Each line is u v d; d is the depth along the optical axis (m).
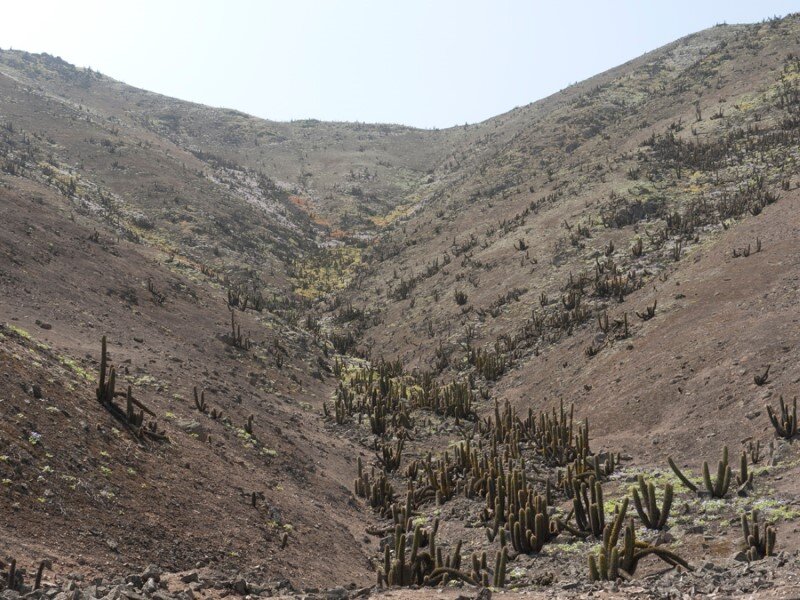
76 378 17.25
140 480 13.88
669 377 24.97
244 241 67.69
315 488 20.39
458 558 12.28
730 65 78.56
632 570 11.12
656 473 18.14
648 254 39.03
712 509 14.37
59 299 28.11
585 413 26.08
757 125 55.06
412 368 38.78
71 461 12.82
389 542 17.73
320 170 115.31
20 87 95.19
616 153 64.38
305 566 14.31
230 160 115.44
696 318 28.44
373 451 26.80
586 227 45.94
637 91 99.94
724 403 21.42
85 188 64.31
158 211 66.94
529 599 9.44
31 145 72.38
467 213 67.69
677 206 44.47
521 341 36.16
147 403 19.30
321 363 38.19
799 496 14.06
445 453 22.44
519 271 44.84
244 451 19.94
